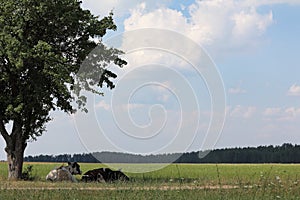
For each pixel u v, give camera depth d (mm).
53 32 38188
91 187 27234
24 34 37344
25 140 38375
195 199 20016
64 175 34938
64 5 37500
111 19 39812
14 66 35719
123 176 33188
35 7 35875
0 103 37344
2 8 35938
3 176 40562
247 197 20594
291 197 20891
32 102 36719
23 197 21250
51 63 35688
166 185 26188
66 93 35594
